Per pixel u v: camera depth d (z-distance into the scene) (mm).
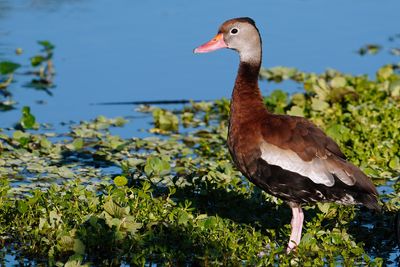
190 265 9875
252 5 23062
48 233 10211
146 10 22406
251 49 10953
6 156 13422
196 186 12109
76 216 10539
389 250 10633
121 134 14938
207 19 21500
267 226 10945
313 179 9859
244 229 10477
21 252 10164
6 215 10719
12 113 16109
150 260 9969
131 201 10875
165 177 12367
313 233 10305
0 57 18859
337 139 13555
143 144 14141
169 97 17125
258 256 9898
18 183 12312
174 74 18375
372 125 14227
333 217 11102
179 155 13719
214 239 10125
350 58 19578
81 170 12914
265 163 10023
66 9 22438
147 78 18125
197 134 14836
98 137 14547
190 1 23297
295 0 23891
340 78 16359
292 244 10195
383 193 11992
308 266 9648
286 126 10102
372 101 15672
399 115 14594
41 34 20359
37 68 18656
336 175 9844
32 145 14016
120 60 19031
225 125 15289
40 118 15828
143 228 10469
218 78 18203
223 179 12188
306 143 9953
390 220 11055
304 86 16609
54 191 11102
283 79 18391
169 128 15258
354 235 10852
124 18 21719
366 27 21734
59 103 16750
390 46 20453
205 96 17203
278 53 19812
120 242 10055
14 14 21797
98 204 10836
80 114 16141
